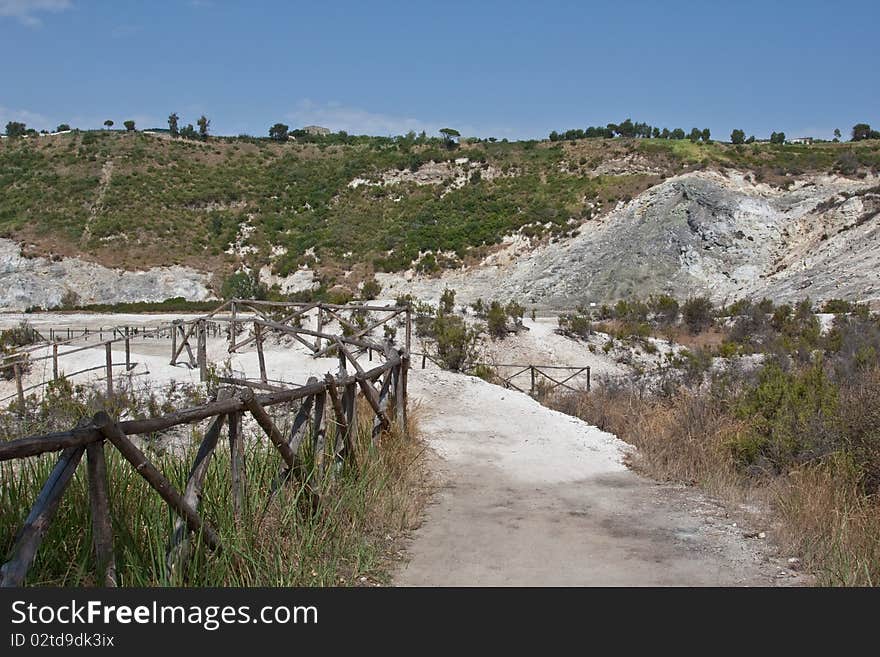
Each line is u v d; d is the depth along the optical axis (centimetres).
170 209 6053
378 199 6341
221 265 5309
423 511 675
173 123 8250
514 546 588
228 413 466
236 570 463
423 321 2528
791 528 605
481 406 1241
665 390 1502
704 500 731
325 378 627
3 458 301
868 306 2970
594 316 3319
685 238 4550
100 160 6806
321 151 7675
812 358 1972
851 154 5556
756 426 856
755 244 4491
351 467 670
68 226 5588
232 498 487
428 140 7588
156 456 647
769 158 6119
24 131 8200
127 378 1457
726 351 2355
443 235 5338
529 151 7006
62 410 1174
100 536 369
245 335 2350
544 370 2286
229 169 7069
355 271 5056
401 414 897
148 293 4866
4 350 1822
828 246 4153
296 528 528
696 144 6631
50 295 4747
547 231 5147
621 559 562
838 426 771
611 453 943
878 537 539
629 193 5500
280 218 6044
